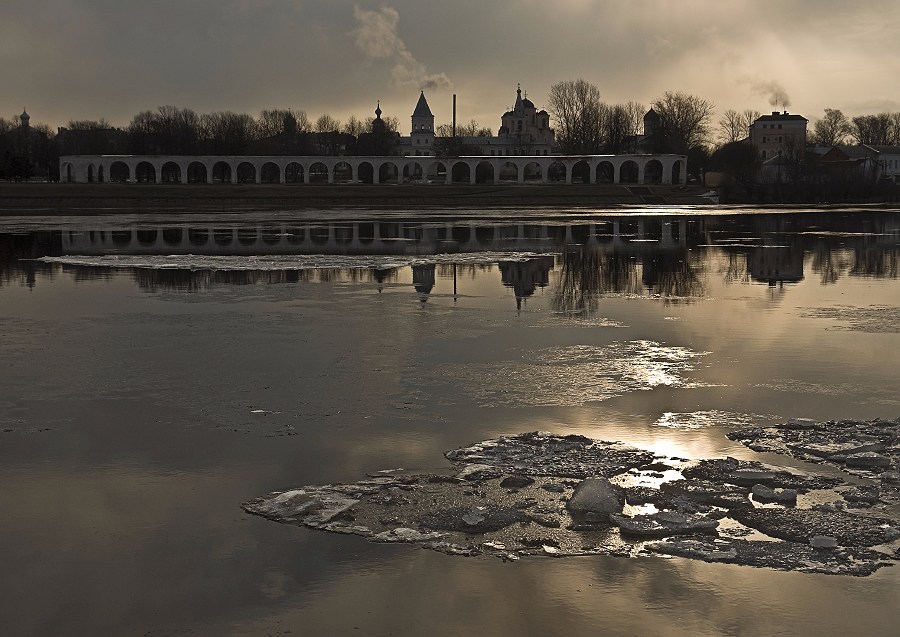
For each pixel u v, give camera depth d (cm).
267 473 1240
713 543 1018
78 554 1004
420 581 942
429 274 3528
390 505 1127
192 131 16300
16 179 13362
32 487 1193
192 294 2950
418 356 1955
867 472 1230
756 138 18800
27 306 2681
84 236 5747
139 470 1252
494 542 1026
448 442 1366
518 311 2580
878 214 8625
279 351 2011
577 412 1517
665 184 12800
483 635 847
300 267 3753
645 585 934
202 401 1596
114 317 2477
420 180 15700
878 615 879
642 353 1977
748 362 1883
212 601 905
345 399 1606
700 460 1281
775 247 4847
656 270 3684
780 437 1374
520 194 11444
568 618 875
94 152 17262
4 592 924
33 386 1700
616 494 1132
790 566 968
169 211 9388
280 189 11269
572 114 16362
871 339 2133
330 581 943
